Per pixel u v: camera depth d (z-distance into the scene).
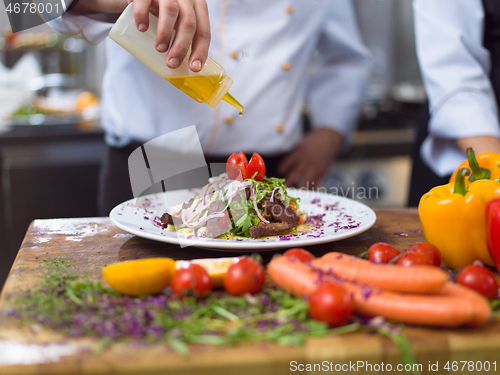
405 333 0.64
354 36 2.23
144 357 0.58
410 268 0.67
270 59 1.78
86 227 1.21
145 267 0.73
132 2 0.96
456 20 1.52
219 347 0.60
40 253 1.00
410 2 3.83
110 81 1.77
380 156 3.03
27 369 0.56
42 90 3.23
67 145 2.61
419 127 1.87
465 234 0.88
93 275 0.87
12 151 2.52
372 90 3.88
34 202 2.60
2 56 3.32
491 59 1.58
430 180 1.79
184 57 0.92
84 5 1.17
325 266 0.73
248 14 1.74
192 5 0.91
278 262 0.74
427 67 1.54
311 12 1.88
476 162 0.94
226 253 1.00
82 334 0.63
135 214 1.14
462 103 1.42
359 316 0.67
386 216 1.31
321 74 2.25
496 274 0.88
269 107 1.81
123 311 0.69
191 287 0.71
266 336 0.61
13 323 0.66
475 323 0.63
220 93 0.97
